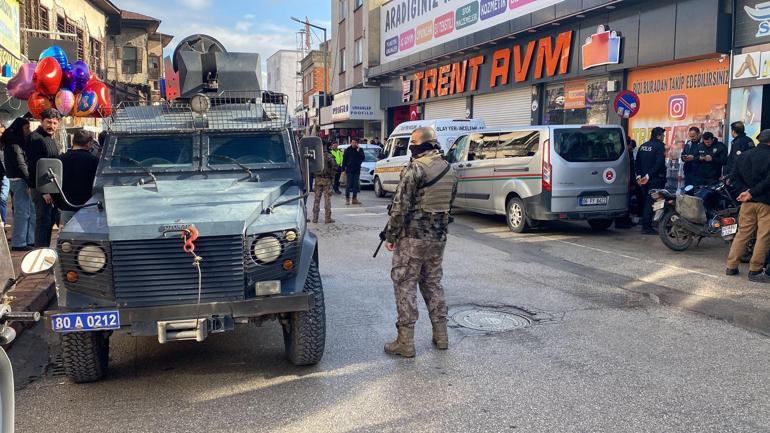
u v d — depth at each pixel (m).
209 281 4.34
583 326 6.00
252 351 5.42
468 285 7.63
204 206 4.68
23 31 14.51
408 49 26.17
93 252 4.28
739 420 4.00
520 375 4.78
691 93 13.09
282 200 5.18
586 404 4.25
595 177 11.12
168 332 4.25
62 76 9.59
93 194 5.57
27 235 8.98
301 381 4.72
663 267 8.63
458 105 23.11
